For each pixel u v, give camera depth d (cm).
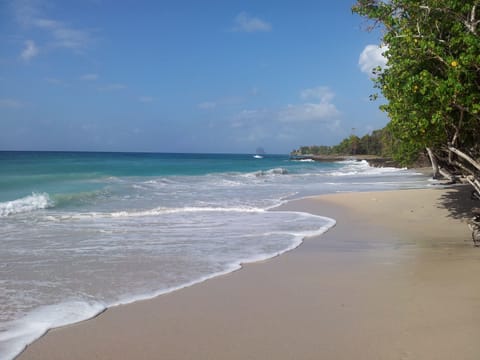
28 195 1680
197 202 1680
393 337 424
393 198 1714
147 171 3725
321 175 3797
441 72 917
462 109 855
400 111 1016
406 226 1171
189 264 739
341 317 483
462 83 852
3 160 5241
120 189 2061
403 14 998
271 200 1764
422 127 923
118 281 636
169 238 977
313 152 19062
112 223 1186
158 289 598
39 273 675
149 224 1173
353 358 383
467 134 1081
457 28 854
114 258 778
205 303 539
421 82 856
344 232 1085
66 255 799
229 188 2323
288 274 677
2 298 555
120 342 424
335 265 734
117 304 536
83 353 400
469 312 486
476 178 1027
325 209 1504
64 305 530
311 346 410
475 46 782
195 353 399
